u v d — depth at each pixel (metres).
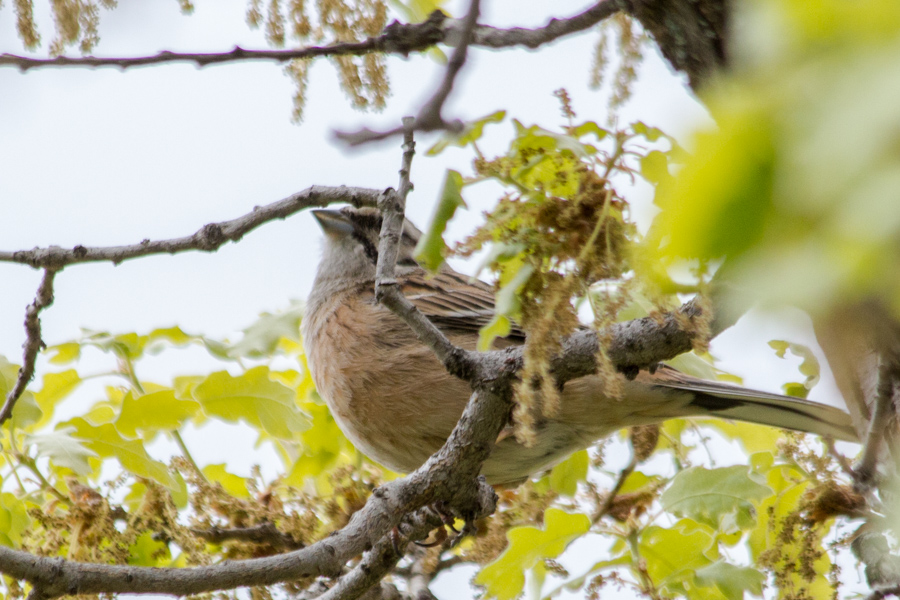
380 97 6.93
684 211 1.92
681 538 7.57
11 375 7.85
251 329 8.70
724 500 7.38
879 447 5.87
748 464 8.03
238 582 5.34
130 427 7.64
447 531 8.16
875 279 1.79
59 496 7.34
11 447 7.44
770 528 7.23
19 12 6.66
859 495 6.38
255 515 7.92
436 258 5.38
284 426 7.89
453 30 6.71
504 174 5.48
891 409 5.73
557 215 5.31
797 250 1.84
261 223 6.89
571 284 5.19
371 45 6.87
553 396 5.20
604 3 6.39
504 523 8.47
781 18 1.88
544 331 5.15
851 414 6.29
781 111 1.83
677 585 7.67
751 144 1.84
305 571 5.53
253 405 7.89
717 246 1.90
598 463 8.80
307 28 7.09
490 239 5.38
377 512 5.98
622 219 5.32
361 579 6.36
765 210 1.84
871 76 1.74
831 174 1.74
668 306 5.06
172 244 6.95
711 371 8.84
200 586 5.21
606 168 5.39
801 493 7.44
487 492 6.93
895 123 1.68
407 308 6.18
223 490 7.96
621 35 6.39
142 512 7.03
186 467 7.87
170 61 6.89
